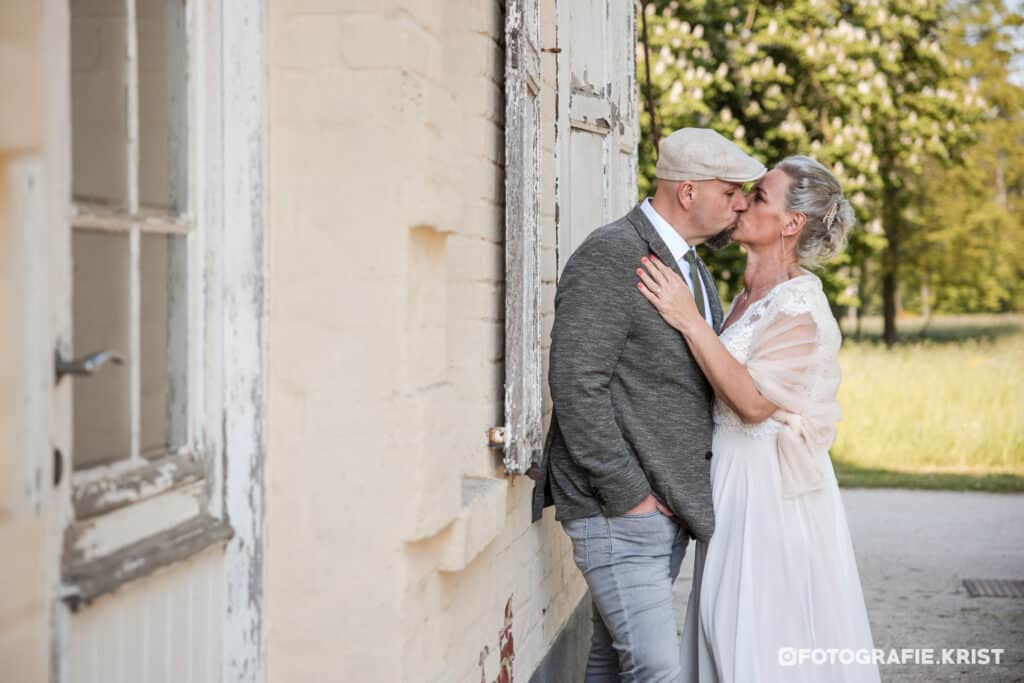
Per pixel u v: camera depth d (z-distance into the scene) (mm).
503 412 3504
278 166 2289
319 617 2305
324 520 2297
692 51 14695
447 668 2688
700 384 3422
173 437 2047
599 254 3303
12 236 1535
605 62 5027
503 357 3498
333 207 2277
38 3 1598
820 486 3525
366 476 2285
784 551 3492
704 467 3465
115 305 1830
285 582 2311
